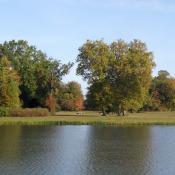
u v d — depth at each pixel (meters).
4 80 109.56
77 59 115.12
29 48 135.62
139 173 38.69
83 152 49.69
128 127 83.94
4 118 100.50
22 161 43.25
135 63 112.94
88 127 82.75
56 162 43.00
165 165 42.31
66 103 160.00
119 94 113.81
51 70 136.38
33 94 131.62
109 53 115.19
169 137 65.88
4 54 133.12
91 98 115.56
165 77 180.62
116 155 47.88
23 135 66.12
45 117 106.69
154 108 168.62
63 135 67.25
